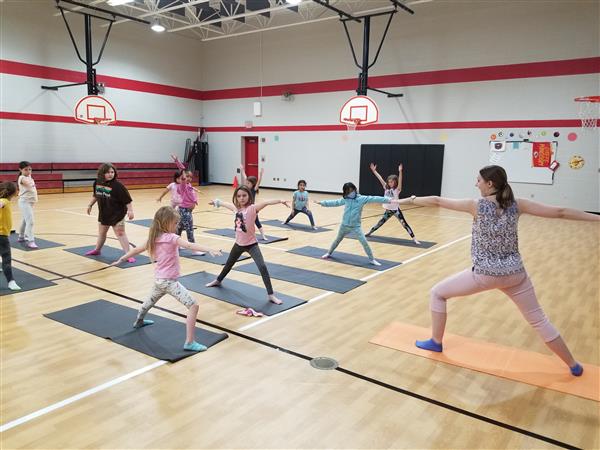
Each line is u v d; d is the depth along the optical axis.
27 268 5.13
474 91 12.32
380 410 2.42
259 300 4.17
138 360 2.94
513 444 2.15
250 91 16.70
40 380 2.66
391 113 13.74
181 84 17.08
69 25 13.54
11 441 2.08
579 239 7.79
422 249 6.71
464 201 2.80
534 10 11.25
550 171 11.45
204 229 7.94
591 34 10.65
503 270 2.66
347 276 5.10
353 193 5.59
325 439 2.15
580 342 3.40
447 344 3.29
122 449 2.04
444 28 12.57
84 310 3.82
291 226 8.55
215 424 2.25
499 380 2.77
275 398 2.51
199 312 3.84
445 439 2.17
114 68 14.83
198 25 13.12
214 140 17.98
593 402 2.54
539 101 11.44
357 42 14.09
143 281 4.71
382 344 3.26
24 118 12.80
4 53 12.23
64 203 10.98
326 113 15.06
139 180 15.45
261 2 12.77
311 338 3.36
